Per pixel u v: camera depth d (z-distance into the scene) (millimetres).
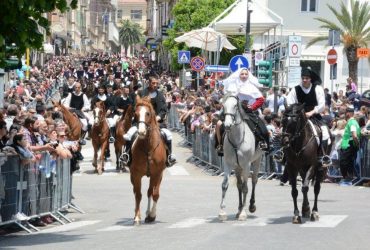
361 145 24406
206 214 17078
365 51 36312
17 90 36312
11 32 13180
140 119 14984
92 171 27922
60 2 13273
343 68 55031
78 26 114750
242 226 14711
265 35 52594
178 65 57156
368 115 26391
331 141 16109
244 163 15703
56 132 18031
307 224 14773
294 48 29219
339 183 24922
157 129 15508
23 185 15266
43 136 17672
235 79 16359
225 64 50438
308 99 15742
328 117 25844
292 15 54969
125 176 26609
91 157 31859
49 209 16562
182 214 17156
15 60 15695
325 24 54875
